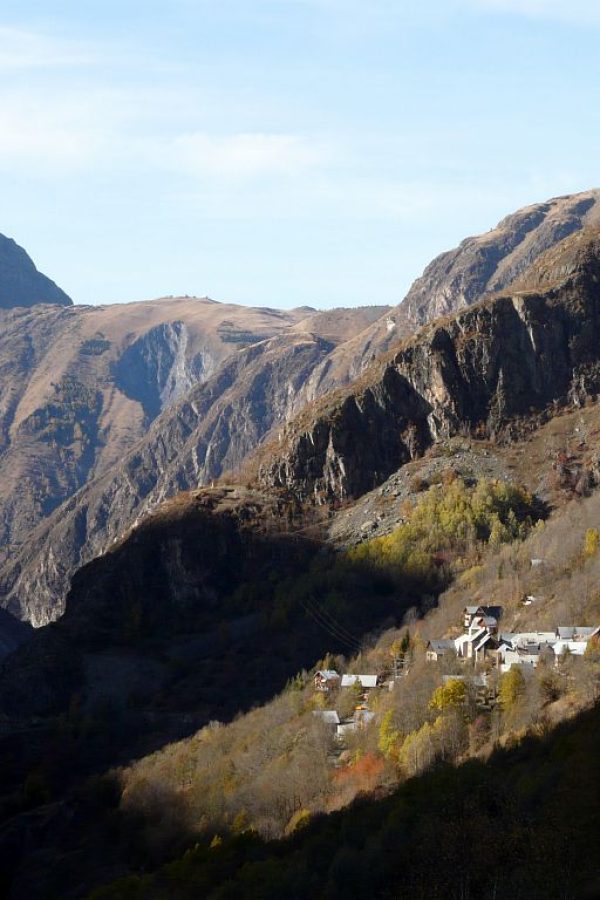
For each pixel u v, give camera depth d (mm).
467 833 180750
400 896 191125
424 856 189375
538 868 171000
